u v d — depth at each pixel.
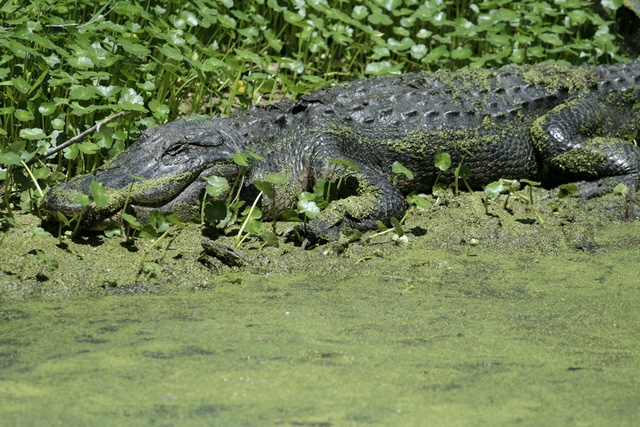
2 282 9.16
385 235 11.09
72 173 12.25
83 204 9.95
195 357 7.39
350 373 7.13
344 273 9.95
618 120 13.67
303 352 7.56
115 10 13.35
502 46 15.90
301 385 6.88
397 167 11.30
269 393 6.71
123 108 11.77
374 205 11.25
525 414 6.46
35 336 7.84
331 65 16.28
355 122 12.24
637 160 12.56
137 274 9.57
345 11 16.84
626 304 9.01
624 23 17.02
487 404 6.61
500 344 7.86
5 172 11.12
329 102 12.38
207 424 6.20
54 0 13.64
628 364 7.44
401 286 9.49
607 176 12.68
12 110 11.63
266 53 16.64
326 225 10.91
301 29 16.55
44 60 12.28
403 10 16.19
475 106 12.81
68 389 6.73
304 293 9.21
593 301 9.09
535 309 8.83
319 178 11.80
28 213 11.04
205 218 10.69
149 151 11.02
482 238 11.09
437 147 12.41
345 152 12.10
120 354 7.44
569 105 13.23
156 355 7.42
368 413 6.41
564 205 12.18
